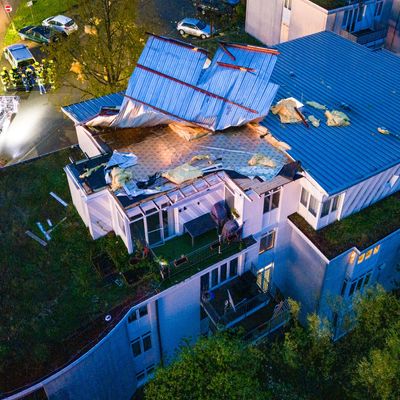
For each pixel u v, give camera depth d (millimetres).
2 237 25922
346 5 43000
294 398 20031
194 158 24594
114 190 23156
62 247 25344
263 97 25609
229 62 26422
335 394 20969
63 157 30484
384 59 33750
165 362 26453
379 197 26531
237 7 54562
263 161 24234
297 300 28953
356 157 24969
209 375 20234
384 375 18703
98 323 21969
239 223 24156
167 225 24328
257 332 25047
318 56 34031
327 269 24844
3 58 48906
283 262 28016
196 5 54875
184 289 23812
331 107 28797
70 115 28953
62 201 27781
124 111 26219
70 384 21406
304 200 24953
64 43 33812
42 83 43688
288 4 45594
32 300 23125
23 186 28688
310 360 20938
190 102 26016
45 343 21469
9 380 20453
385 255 26891
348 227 25109
